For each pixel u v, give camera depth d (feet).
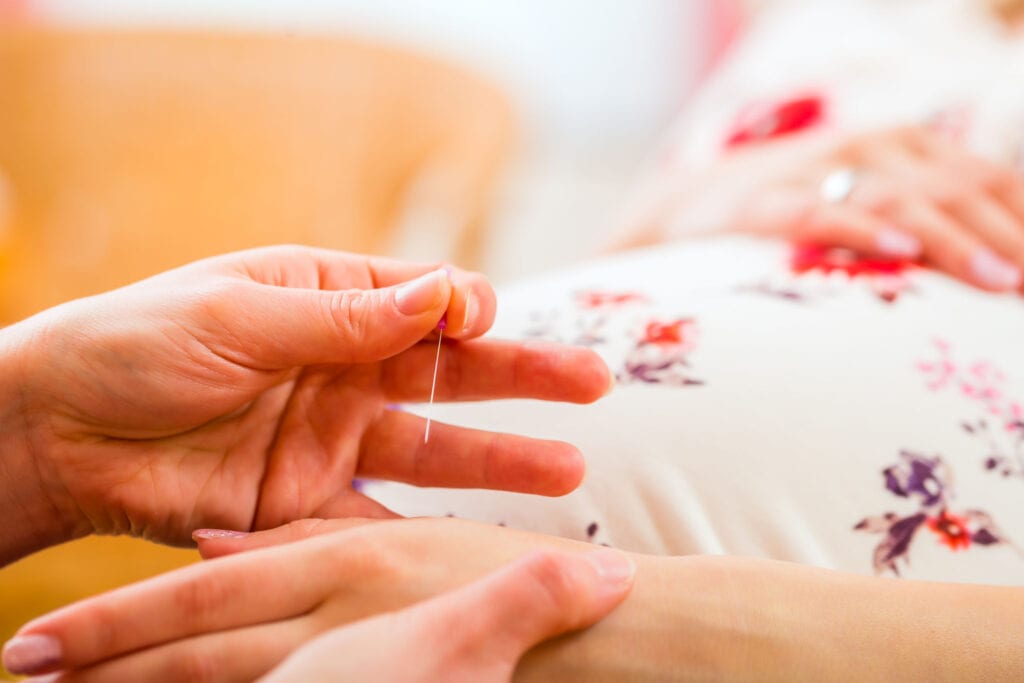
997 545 1.41
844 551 1.41
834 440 1.44
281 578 1.32
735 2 3.54
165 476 1.46
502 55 3.76
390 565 1.34
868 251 1.65
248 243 3.06
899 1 2.19
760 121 2.02
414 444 1.48
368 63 3.02
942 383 1.48
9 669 1.29
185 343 1.40
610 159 3.91
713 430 1.44
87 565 1.91
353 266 1.50
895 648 1.32
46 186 3.06
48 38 3.04
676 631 1.33
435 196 2.76
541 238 4.05
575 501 1.44
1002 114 1.81
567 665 1.32
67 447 1.44
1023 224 1.69
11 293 2.53
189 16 3.37
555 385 1.47
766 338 1.51
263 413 1.49
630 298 1.59
